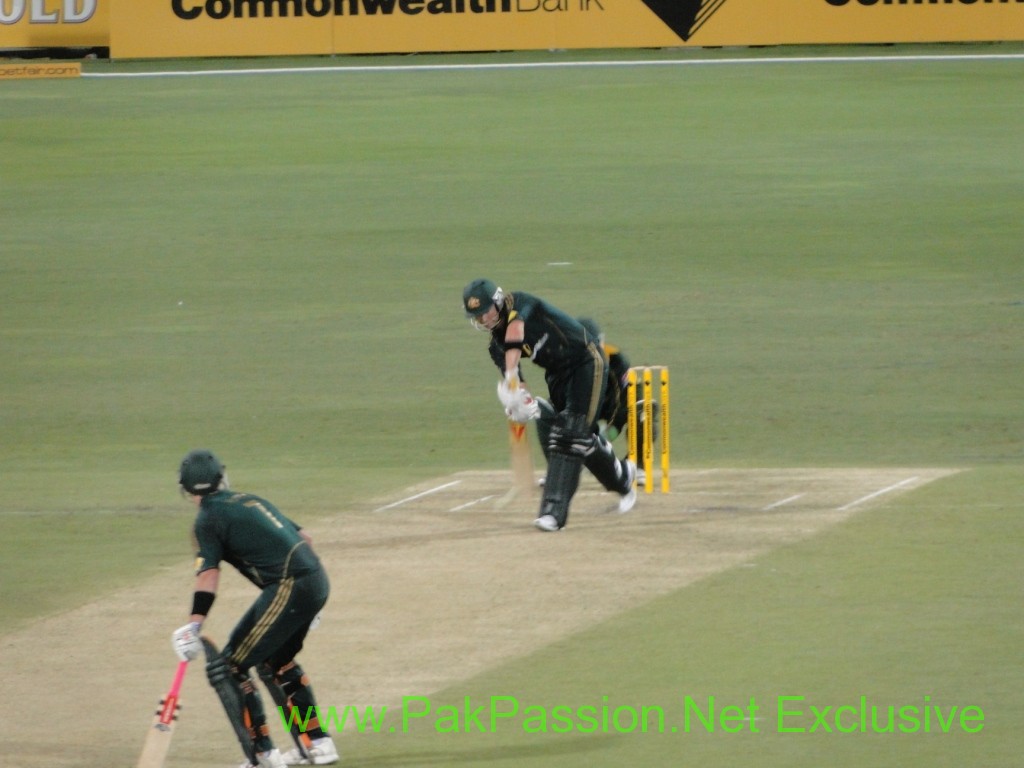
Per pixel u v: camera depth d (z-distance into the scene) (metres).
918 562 35.28
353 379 58.94
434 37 136.00
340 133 108.19
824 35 135.00
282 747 26.91
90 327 67.50
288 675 25.66
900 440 49.38
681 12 134.75
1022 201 87.31
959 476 43.91
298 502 42.75
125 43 137.50
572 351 38.88
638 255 77.88
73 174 98.44
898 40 134.38
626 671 28.97
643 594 33.50
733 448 48.94
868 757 24.72
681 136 104.94
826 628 30.92
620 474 40.00
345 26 136.62
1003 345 61.66
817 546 36.84
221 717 28.00
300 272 76.38
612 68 129.38
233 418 53.94
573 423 38.88
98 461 48.84
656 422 50.38
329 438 51.12
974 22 133.75
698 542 37.53
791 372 58.44
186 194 93.06
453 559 36.56
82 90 125.75
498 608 32.88
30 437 52.00
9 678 29.86
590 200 89.62
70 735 27.09
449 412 54.25
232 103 118.94
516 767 24.88
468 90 121.56
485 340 64.44
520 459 39.50
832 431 50.69
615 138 104.94
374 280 74.56
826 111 111.19
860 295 70.06
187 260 79.12
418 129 108.94
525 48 135.12
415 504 42.25
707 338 63.44
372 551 37.41
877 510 40.19
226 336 65.69
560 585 34.34
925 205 86.94
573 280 73.19
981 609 31.78
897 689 27.58
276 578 25.11
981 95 115.06
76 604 34.31
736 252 78.25
